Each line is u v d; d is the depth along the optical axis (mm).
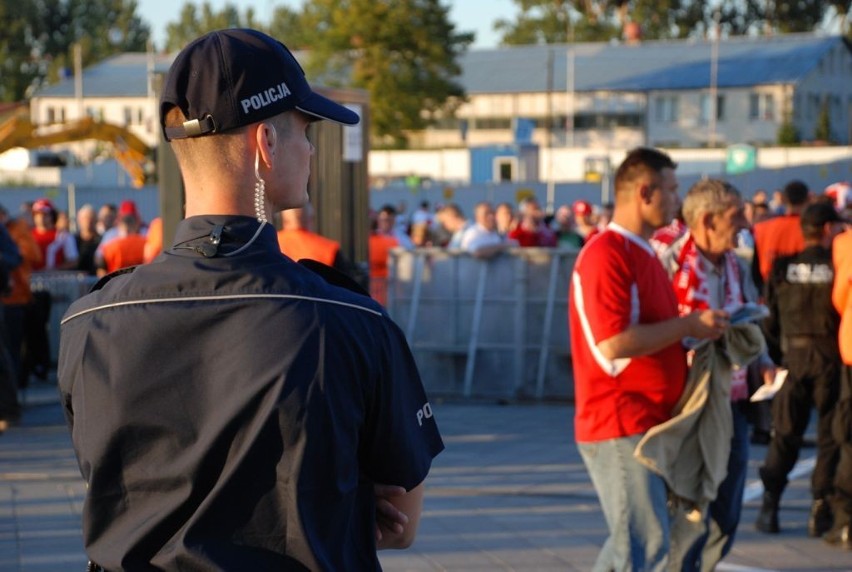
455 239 16594
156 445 2113
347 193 12109
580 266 5008
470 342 13148
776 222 10953
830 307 7457
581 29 100562
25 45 97500
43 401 13359
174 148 2234
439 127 73688
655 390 4973
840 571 6781
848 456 7211
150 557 2105
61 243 16406
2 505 8094
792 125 64812
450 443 10523
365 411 2162
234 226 2189
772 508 7598
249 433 2062
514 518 7828
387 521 2287
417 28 58625
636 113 69812
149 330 2129
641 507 4922
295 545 2051
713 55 68938
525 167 50062
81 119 33781
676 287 5469
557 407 12773
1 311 11336
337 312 2139
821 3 97500
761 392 5602
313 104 2264
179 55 2217
